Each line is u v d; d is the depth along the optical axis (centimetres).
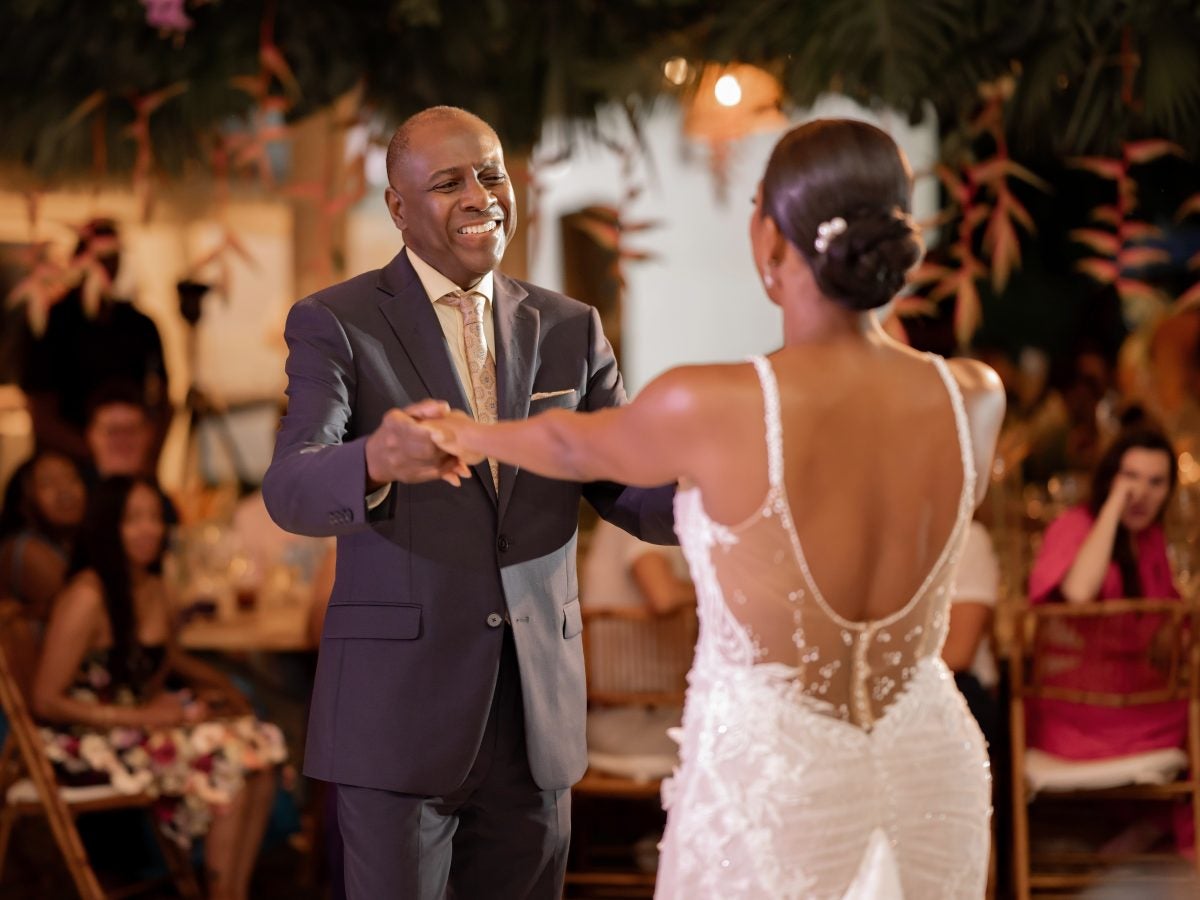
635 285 726
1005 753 460
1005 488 550
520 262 431
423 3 351
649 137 413
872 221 196
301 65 376
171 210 621
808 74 361
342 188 426
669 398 201
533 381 267
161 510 444
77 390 564
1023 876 430
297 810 534
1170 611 423
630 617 436
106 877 489
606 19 375
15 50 370
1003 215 408
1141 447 441
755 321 740
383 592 254
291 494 236
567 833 273
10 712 397
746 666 202
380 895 255
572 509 266
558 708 263
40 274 465
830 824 199
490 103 382
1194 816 431
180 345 683
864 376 203
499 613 256
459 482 237
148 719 429
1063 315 742
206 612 496
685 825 204
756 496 199
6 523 496
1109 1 356
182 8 353
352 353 256
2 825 418
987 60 368
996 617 452
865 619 204
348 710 255
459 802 260
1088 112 389
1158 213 529
